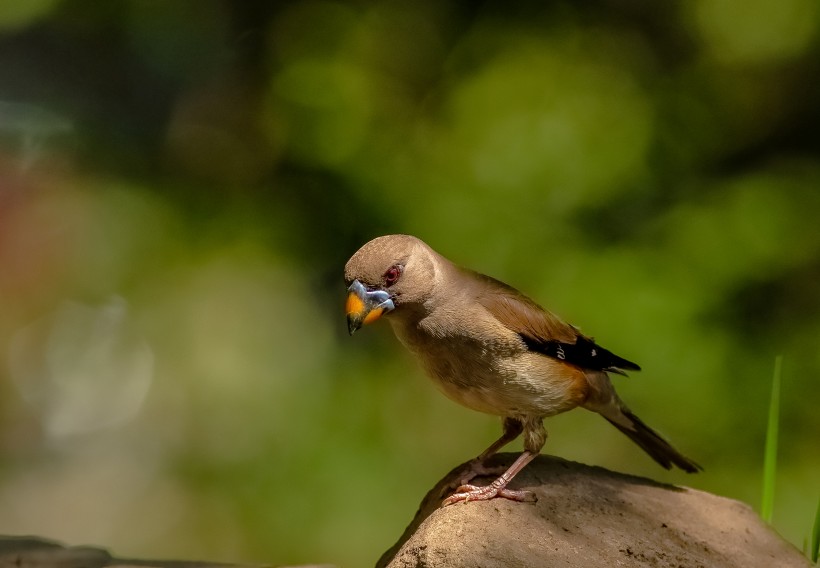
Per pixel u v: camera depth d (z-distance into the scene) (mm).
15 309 16953
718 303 14250
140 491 15008
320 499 13977
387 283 7055
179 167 18250
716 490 13375
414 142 15938
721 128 15805
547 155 14953
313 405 15148
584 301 14070
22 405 16250
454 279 7234
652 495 7250
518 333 7090
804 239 14617
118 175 18375
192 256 16953
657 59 16250
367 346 15648
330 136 16156
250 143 18094
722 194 15047
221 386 15641
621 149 15008
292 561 13539
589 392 7602
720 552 6762
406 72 16656
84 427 16016
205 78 18812
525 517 6559
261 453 14812
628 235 14969
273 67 17562
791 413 13773
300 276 16469
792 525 13008
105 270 17156
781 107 16000
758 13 15641
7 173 18141
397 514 13789
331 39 16828
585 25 16266
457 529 6301
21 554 7605
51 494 15086
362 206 15953
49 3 18422
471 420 14500
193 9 18859
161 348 16297
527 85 15344
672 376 13719
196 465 15141
